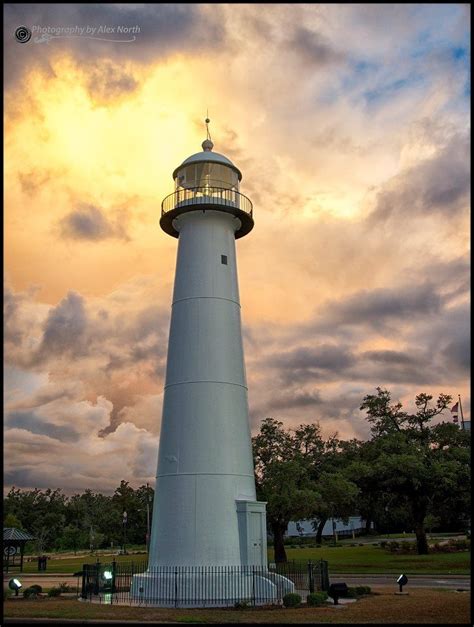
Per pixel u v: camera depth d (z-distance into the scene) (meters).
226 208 27.08
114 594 25.75
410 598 23.97
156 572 23.47
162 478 24.84
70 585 33.03
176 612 20.39
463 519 56.09
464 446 52.91
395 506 58.22
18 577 40.53
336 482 47.19
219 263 26.95
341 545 70.44
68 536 103.44
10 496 112.25
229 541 23.62
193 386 25.19
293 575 28.94
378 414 56.16
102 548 105.19
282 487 45.62
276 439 50.34
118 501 112.19
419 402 55.69
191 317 26.12
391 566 43.84
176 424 25.02
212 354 25.59
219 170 28.11
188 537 23.53
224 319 26.31
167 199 28.16
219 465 24.31
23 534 48.69
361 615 19.45
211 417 24.81
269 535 65.06
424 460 51.38
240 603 21.84
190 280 26.62
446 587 29.36
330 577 37.31
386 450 52.66
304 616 19.39
